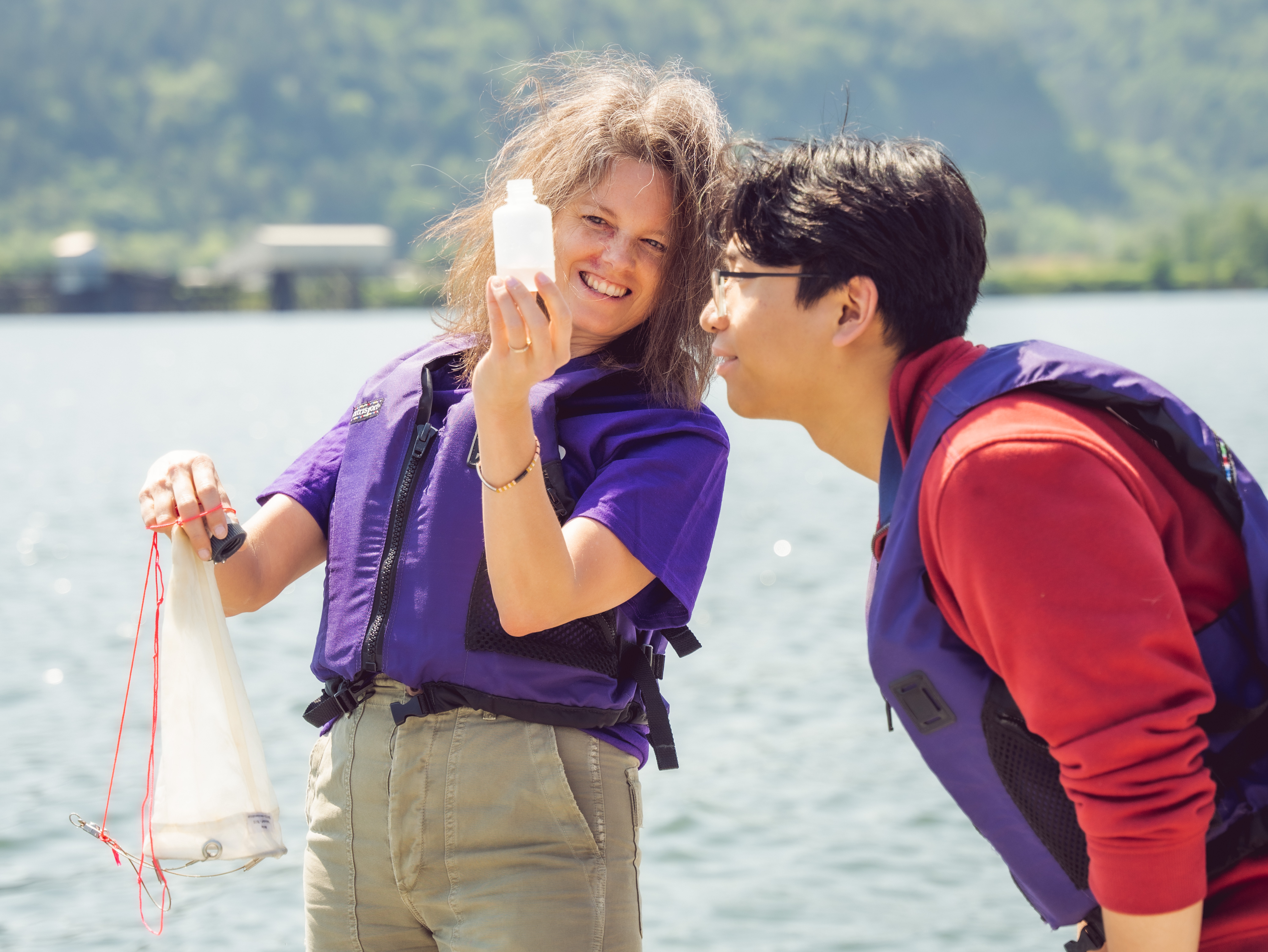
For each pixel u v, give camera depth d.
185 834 2.58
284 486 2.94
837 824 6.51
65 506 18.31
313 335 77.94
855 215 2.13
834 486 20.17
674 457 2.67
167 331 90.25
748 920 5.53
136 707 8.49
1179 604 1.91
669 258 2.84
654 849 6.25
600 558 2.52
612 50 3.07
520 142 3.01
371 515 2.73
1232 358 41.88
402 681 2.63
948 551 1.99
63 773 7.18
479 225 2.99
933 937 5.35
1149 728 1.87
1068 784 1.94
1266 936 2.03
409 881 2.63
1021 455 1.92
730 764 7.37
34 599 12.07
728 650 10.03
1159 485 2.02
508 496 2.38
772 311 2.21
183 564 2.70
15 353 62.84
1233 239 155.25
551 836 2.61
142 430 28.67
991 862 6.07
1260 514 2.06
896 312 2.17
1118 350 46.44
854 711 8.35
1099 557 1.89
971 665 2.10
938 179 2.18
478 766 2.59
